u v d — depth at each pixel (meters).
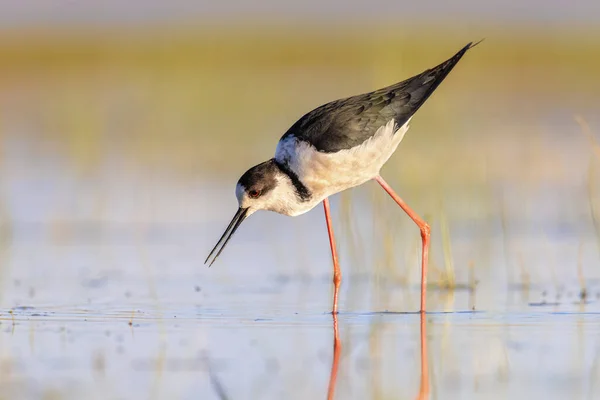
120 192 16.55
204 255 13.10
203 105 24.05
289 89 25.44
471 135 20.03
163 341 9.29
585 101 23.53
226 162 18.69
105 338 9.37
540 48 30.08
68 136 20.70
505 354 8.73
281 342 9.29
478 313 10.31
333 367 8.48
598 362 8.45
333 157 10.97
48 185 16.89
